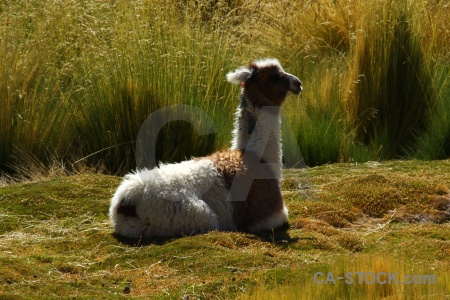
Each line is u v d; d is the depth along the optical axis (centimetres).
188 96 3659
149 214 2414
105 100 3588
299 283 2033
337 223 2730
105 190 2986
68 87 3859
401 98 4012
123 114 3544
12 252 2338
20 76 3619
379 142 3912
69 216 2744
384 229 2688
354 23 4869
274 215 2567
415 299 1920
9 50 3697
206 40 4175
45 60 3812
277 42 5022
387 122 4006
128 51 3784
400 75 4022
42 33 3984
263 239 2473
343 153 3788
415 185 3020
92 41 4059
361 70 4103
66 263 2236
